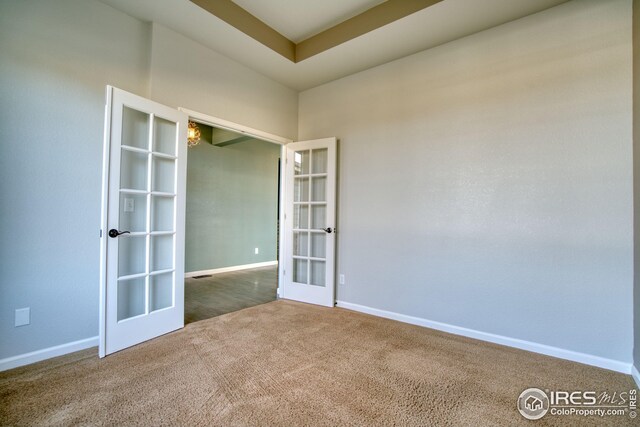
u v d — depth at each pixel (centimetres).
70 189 224
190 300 375
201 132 552
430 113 291
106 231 216
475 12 239
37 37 209
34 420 149
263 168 656
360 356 224
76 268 227
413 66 304
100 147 238
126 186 242
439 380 192
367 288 330
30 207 207
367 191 334
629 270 205
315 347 239
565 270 226
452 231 276
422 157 295
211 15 252
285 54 315
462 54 274
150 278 252
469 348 241
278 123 375
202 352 227
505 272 250
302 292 371
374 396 174
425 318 290
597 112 216
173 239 271
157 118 259
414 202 299
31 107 207
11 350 200
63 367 201
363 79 341
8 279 199
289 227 386
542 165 235
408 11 246
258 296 396
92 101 234
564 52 228
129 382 184
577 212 222
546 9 234
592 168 217
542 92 236
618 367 207
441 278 281
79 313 229
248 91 338
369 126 334
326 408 162
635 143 199
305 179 384
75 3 226
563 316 226
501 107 253
